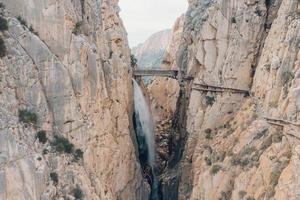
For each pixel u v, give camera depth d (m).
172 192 84.81
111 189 68.69
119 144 72.75
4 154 52.31
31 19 60.59
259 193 57.72
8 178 51.91
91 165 63.31
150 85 117.75
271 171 57.38
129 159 76.12
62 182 57.41
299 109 56.75
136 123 89.88
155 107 111.50
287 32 63.84
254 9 77.00
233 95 77.12
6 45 57.44
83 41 63.53
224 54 78.62
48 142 58.12
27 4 60.56
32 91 58.16
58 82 60.22
